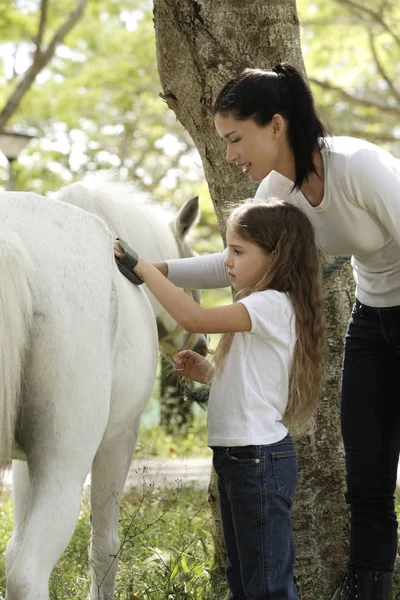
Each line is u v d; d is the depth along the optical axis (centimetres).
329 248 304
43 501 226
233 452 260
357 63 1461
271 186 306
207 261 326
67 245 237
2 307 212
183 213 371
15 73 1409
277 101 270
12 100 1216
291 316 268
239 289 284
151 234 339
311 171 276
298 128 273
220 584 360
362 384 323
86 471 237
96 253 244
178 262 325
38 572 218
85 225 249
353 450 325
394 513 327
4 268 214
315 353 272
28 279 221
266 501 257
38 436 228
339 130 1491
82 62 1483
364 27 1419
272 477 258
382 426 323
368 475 323
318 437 369
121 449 292
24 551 219
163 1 372
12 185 1020
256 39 370
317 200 288
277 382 265
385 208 273
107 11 1459
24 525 228
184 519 482
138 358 264
